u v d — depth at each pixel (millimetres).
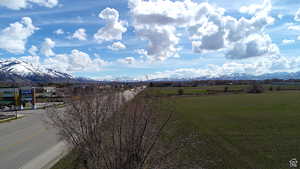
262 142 14469
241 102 44281
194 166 9156
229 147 13242
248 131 17984
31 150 12492
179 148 6734
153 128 5723
